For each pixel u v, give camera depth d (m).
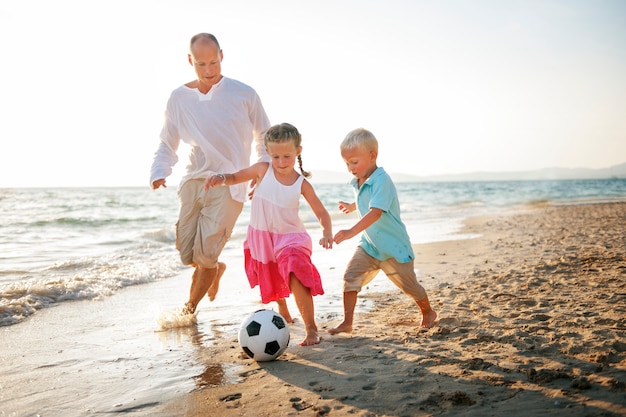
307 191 3.69
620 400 2.32
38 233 12.60
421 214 21.11
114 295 5.52
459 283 5.66
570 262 6.43
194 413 2.45
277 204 3.61
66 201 33.28
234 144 4.23
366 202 3.75
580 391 2.45
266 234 3.66
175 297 5.44
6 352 3.50
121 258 8.01
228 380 2.90
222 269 4.71
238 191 4.19
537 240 9.73
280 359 3.22
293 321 4.27
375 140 3.80
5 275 6.44
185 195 4.32
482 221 16.14
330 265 7.57
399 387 2.62
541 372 2.67
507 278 5.65
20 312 4.62
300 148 3.70
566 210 21.02
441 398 2.44
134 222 16.62
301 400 2.54
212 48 4.07
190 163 4.36
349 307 3.78
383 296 5.22
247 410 2.46
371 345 3.40
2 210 22.84
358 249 3.87
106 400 2.65
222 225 4.18
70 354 3.45
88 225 15.40
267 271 3.65
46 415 2.48
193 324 4.26
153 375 3.02
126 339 3.82
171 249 9.26
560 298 4.55
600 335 3.36
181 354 3.42
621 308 4.10
